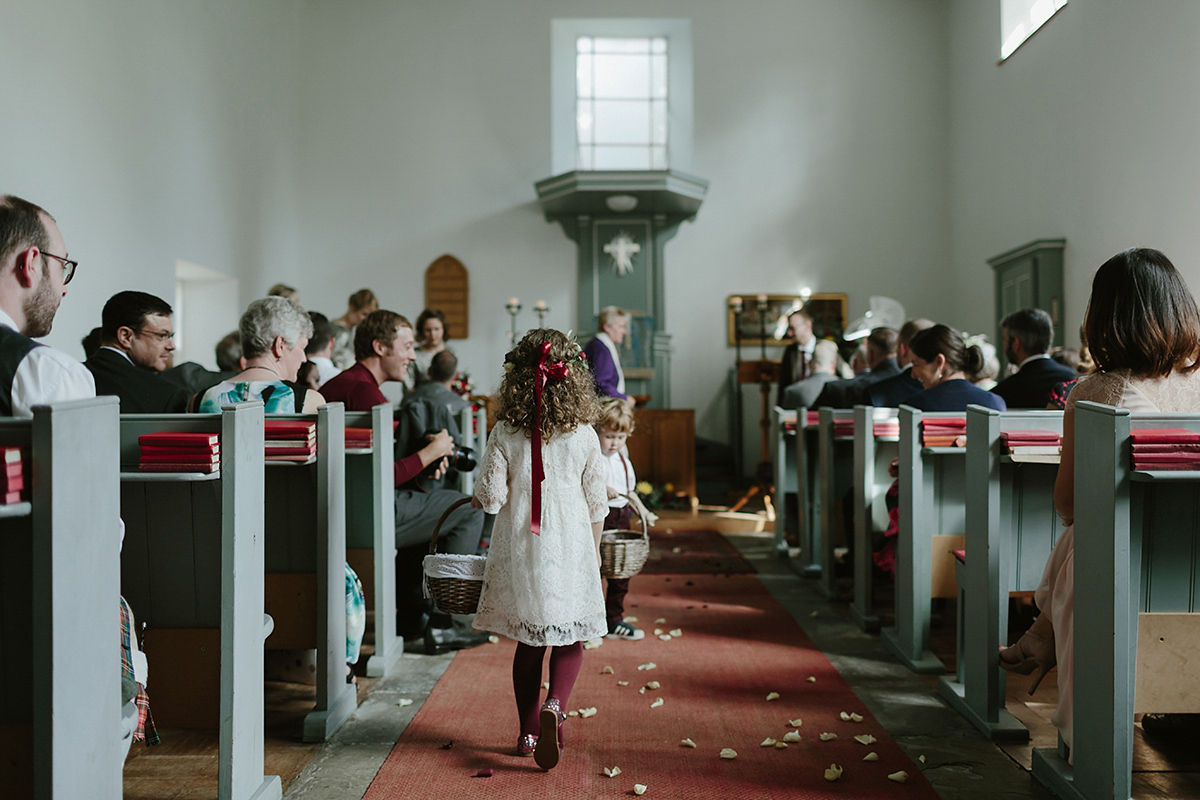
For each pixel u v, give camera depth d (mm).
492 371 10078
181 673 2268
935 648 3652
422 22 10219
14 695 1528
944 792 2281
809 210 10195
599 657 3523
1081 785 2131
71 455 1452
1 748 1534
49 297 1853
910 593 3383
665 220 10086
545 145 10164
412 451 3904
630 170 9117
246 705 2141
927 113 10219
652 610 4316
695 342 10195
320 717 2650
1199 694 2027
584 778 2377
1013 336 4176
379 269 10117
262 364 3023
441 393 5023
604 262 10047
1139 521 1981
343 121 10172
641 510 3303
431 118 10188
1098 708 2043
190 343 8289
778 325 10133
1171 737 2611
